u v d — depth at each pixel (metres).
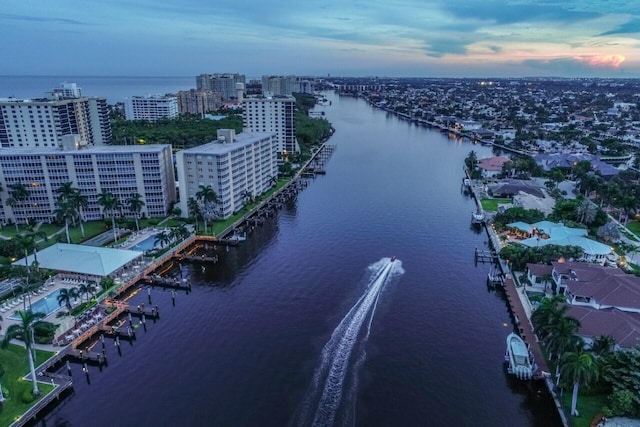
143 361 82.50
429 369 79.56
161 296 107.62
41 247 130.12
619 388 66.94
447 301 103.94
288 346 86.00
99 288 107.62
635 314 86.44
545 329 73.38
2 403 69.19
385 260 126.69
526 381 76.19
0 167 144.12
